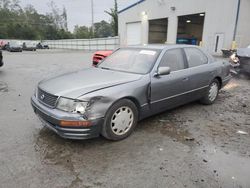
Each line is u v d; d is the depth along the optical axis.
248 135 3.67
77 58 18.31
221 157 3.00
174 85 4.08
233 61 8.11
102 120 3.09
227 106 5.16
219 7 19.42
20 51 30.66
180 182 2.50
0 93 6.13
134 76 3.64
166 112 4.67
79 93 3.03
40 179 2.53
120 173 2.65
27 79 8.30
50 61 15.45
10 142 3.32
